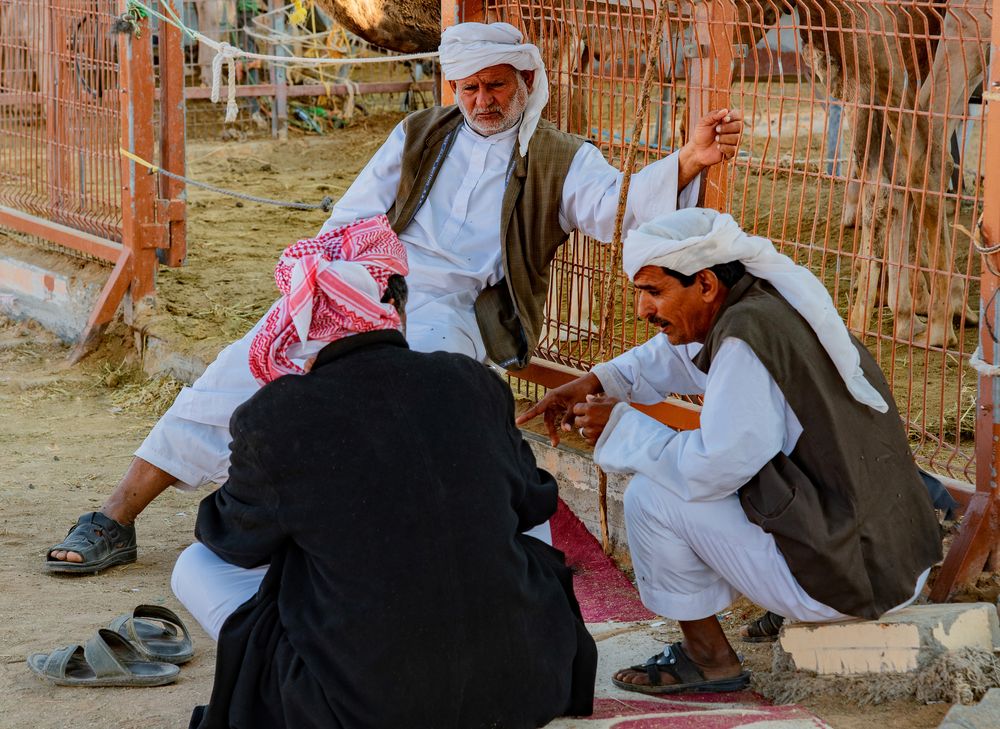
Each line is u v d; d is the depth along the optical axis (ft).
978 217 12.30
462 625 9.08
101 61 23.56
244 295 25.57
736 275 10.73
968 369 18.81
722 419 10.25
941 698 10.72
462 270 14.83
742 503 10.57
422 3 29.04
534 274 14.97
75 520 16.40
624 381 12.64
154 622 12.81
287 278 10.40
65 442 20.04
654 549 11.02
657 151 15.19
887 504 10.64
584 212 14.39
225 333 22.98
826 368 10.43
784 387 10.23
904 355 19.36
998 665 10.89
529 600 9.55
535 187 14.60
